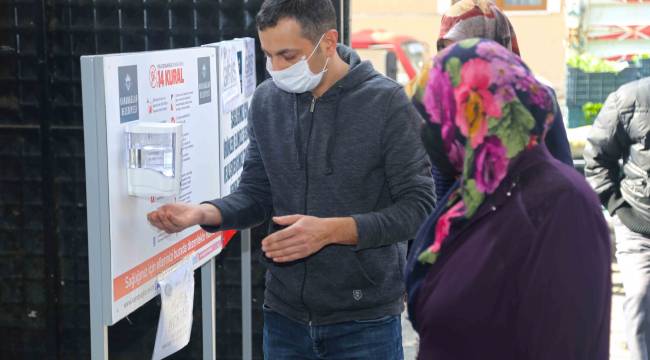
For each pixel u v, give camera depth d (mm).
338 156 2553
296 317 2672
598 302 1574
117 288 2303
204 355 3195
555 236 1574
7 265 4195
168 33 4004
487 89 1631
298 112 2615
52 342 4238
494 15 2705
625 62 8445
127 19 4012
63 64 4047
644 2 9359
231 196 2725
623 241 3971
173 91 2602
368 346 2635
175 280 2660
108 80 2205
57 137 4102
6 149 4109
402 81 14336
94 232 2250
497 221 1639
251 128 2760
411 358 4855
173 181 2346
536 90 1643
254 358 4191
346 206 2562
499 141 1627
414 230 2465
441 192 2615
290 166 2615
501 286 1624
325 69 2527
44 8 3984
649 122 3781
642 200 3850
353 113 2547
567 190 1593
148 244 2482
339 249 2578
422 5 15695
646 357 3936
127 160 2326
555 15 12961
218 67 2965
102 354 2287
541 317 1572
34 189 4137
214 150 2965
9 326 4250
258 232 4066
